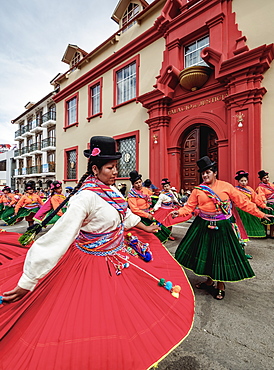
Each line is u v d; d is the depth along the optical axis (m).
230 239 2.75
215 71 7.81
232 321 2.46
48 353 1.10
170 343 1.25
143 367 1.13
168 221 4.76
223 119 7.87
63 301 1.31
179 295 1.59
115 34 12.22
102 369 1.10
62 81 17.09
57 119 17.50
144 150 10.77
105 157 1.54
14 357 1.12
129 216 2.06
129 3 12.62
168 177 9.61
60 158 17.09
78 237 1.66
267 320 2.47
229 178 7.57
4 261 2.07
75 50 15.93
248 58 6.73
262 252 4.78
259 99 6.86
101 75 13.35
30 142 28.84
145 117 10.74
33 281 1.23
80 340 1.14
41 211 6.04
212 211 2.82
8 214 9.38
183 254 3.05
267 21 7.05
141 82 10.93
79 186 1.65
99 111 13.64
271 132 6.77
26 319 1.26
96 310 1.27
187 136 9.48
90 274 1.47
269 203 5.85
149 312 1.36
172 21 9.36
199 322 2.46
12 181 35.72
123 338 1.19
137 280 1.56
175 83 9.37
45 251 1.25
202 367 1.84
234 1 7.70
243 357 1.94
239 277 2.61
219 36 7.91
